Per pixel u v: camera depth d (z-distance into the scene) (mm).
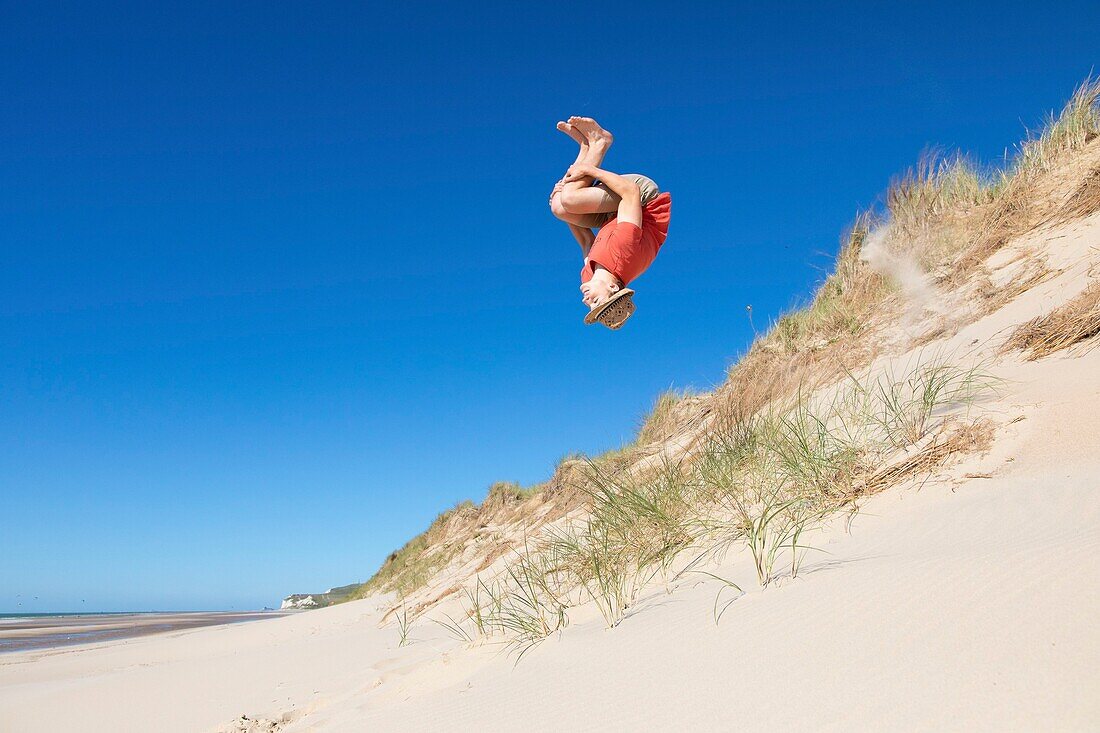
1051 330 4805
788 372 7367
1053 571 2031
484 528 13461
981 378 4629
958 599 2064
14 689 7562
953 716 1534
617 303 3299
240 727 4109
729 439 5617
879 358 6512
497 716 2555
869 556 2900
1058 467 3137
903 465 3838
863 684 1794
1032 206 7684
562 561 5535
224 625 15672
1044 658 1617
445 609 7562
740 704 1926
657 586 3773
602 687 2455
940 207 8930
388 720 3061
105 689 6664
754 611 2617
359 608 12094
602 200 3502
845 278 9312
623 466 7551
